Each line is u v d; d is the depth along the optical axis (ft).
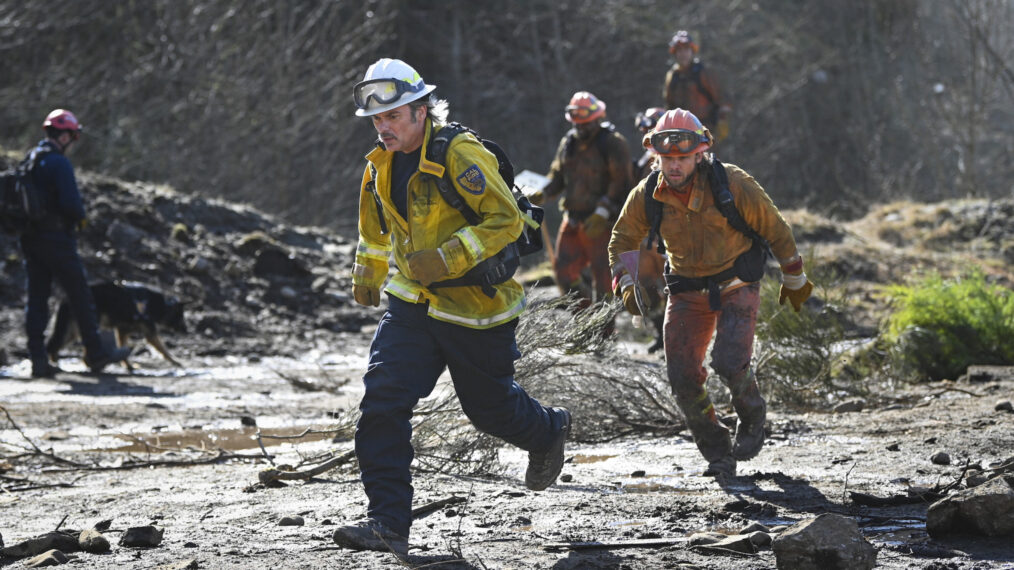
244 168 184.03
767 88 251.60
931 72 247.29
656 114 70.79
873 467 36.65
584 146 67.97
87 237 100.17
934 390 56.85
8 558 26.50
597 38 246.06
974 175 217.56
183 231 105.81
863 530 28.02
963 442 40.14
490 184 25.30
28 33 169.17
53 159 70.33
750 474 36.42
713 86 85.30
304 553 26.11
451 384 38.55
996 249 123.65
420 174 25.48
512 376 27.45
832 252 112.37
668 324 36.68
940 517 26.91
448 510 31.32
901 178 234.79
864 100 259.39
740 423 37.06
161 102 179.52
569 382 43.32
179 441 49.14
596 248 68.03
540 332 40.93
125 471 41.83
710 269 35.45
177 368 79.66
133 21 179.52
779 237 34.94
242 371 78.33
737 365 35.12
